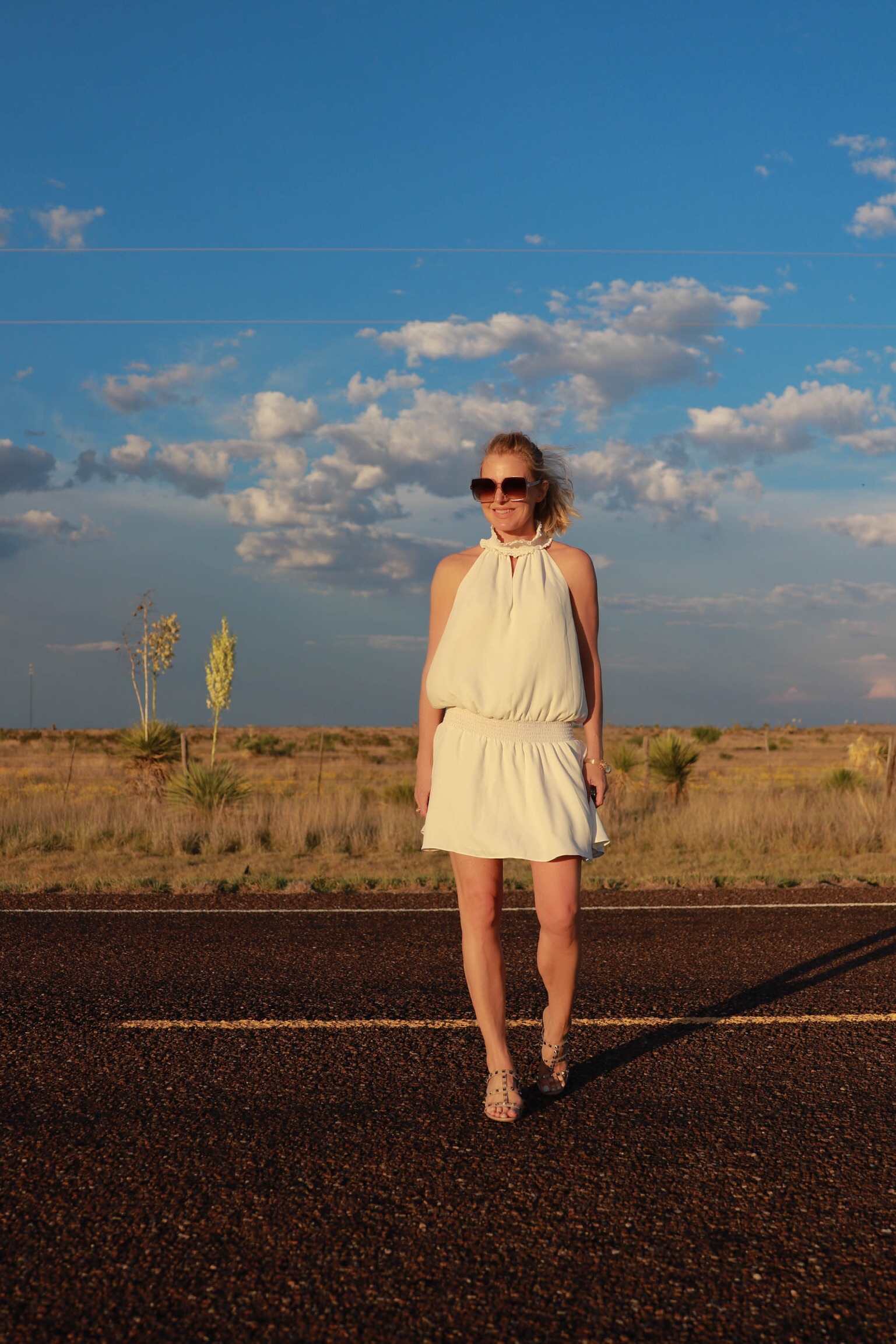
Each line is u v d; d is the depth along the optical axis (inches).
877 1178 99.4
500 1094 114.3
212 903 299.1
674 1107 119.5
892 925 251.4
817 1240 86.7
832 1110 118.7
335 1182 97.7
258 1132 110.9
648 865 385.1
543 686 114.1
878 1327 73.8
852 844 435.8
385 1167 101.4
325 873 364.5
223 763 653.9
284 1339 72.1
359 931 246.5
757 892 318.7
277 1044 146.5
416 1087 126.6
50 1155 104.5
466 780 114.8
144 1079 130.3
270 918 269.3
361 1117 115.7
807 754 2041.1
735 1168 101.5
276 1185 97.1
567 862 115.8
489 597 114.7
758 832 450.3
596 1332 72.9
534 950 225.3
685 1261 83.0
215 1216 90.5
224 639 651.5
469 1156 104.3
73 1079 130.3
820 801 538.6
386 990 181.3
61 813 505.4
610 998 174.7
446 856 418.0
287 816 483.5
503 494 114.4
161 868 381.1
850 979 189.2
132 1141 108.4
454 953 217.3
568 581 118.0
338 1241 85.9
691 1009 166.7
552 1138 109.4
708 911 279.0
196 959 211.2
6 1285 79.0
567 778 116.0
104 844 454.6
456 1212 91.4
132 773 647.8
